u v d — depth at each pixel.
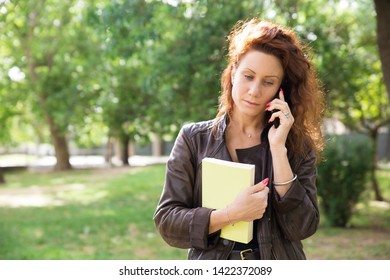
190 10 9.23
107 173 23.34
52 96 21.62
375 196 13.13
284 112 2.07
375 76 12.69
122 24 7.31
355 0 10.76
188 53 9.20
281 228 2.13
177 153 2.22
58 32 19.33
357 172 9.61
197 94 9.81
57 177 22.27
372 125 13.50
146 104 18.72
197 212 2.06
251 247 2.15
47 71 21.84
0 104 22.89
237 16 8.69
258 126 2.23
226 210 2.02
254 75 2.04
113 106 19.50
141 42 7.49
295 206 2.07
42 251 7.66
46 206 13.12
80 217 11.07
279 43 2.04
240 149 2.20
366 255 7.30
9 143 32.56
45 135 31.25
